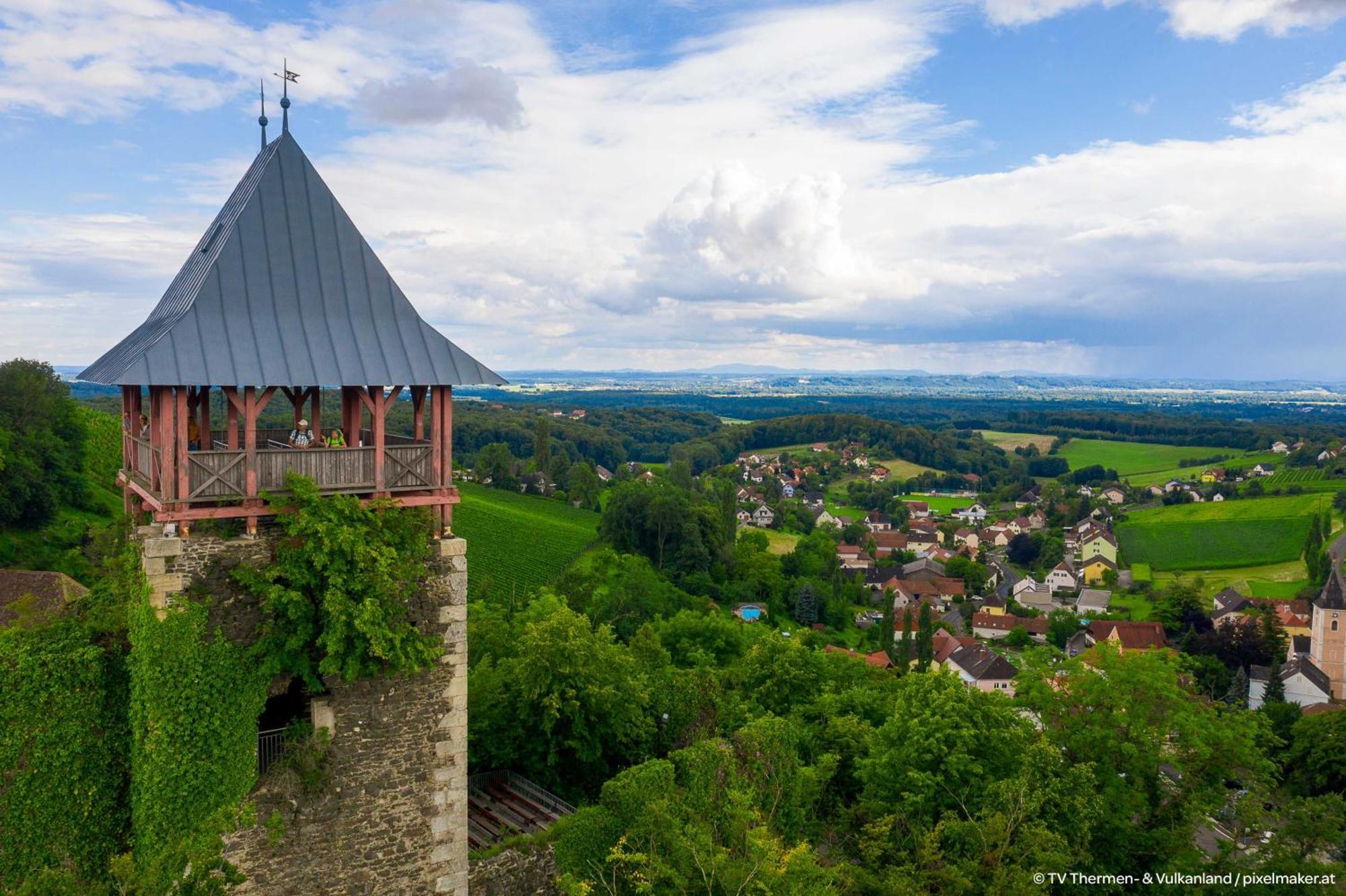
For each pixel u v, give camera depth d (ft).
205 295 62.64
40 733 63.98
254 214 65.62
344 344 65.46
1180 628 374.84
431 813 68.08
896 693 140.36
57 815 64.54
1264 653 323.57
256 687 61.98
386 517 65.26
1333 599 308.81
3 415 214.48
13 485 195.11
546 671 112.37
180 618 59.41
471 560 339.16
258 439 80.94
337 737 64.69
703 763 82.53
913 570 498.28
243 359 61.46
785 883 65.82
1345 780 178.91
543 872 80.48
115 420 270.26
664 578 318.86
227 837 61.77
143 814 61.67
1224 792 97.66
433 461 67.77
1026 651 116.57
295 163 67.87
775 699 147.43
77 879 61.67
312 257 66.80
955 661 322.55
